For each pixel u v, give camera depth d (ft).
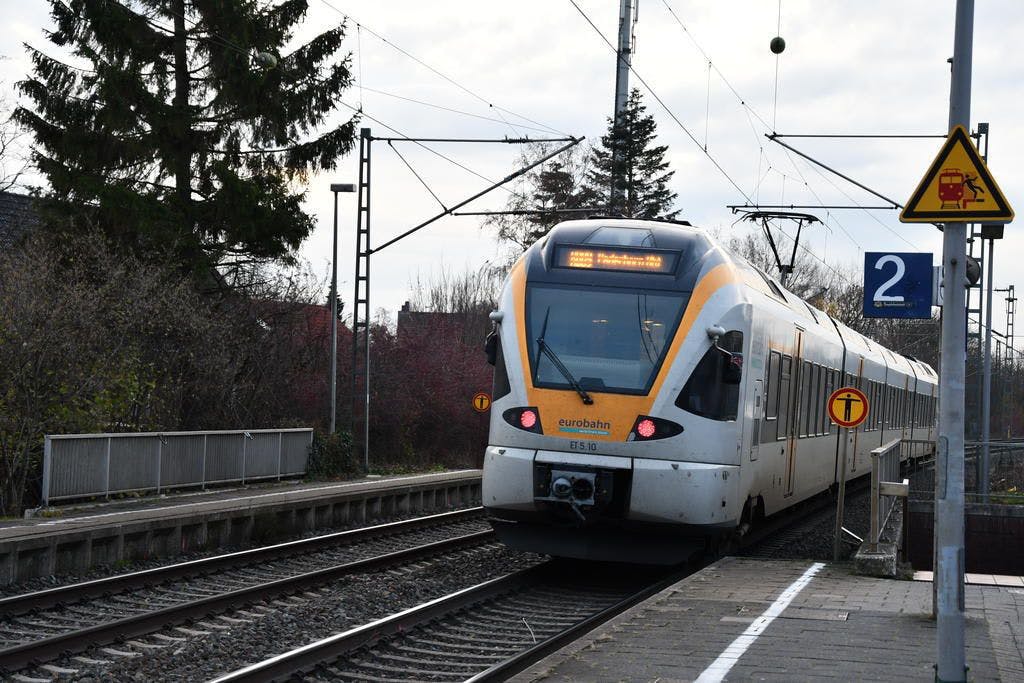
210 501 71.36
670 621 35.37
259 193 101.91
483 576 51.70
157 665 32.78
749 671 28.63
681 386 46.65
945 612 26.73
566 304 48.57
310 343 131.44
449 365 156.25
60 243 86.43
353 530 66.74
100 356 75.51
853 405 53.16
